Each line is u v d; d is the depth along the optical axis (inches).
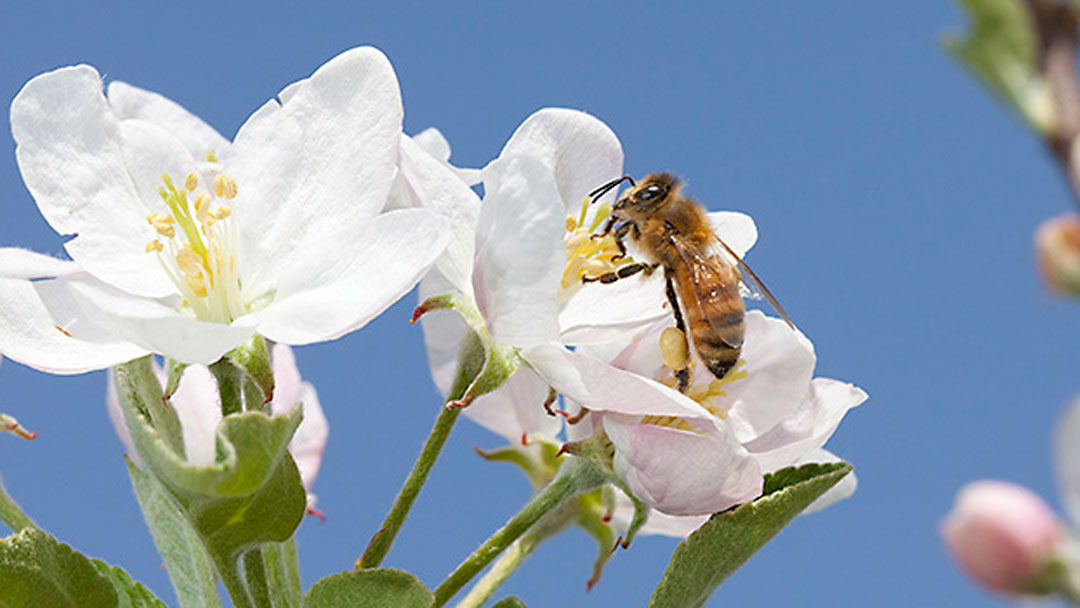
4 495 11.0
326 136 11.0
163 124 11.3
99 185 11.0
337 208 10.9
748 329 11.2
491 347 10.8
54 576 10.6
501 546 10.9
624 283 11.4
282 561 10.8
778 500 10.8
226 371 10.6
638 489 10.9
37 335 10.8
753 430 11.1
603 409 10.8
